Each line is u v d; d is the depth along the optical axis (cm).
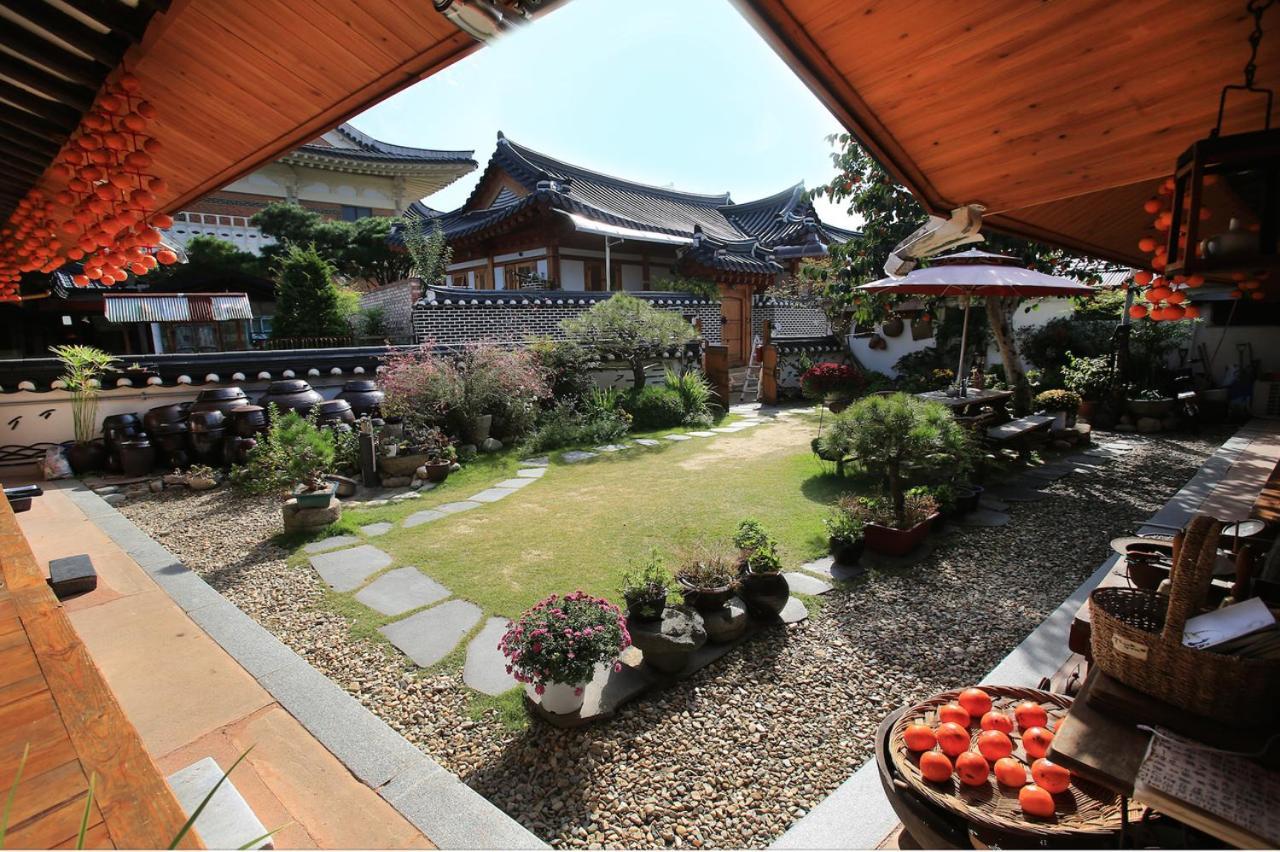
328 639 337
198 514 579
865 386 1245
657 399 1021
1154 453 789
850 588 399
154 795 104
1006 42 179
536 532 510
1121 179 286
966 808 150
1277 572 207
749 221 1970
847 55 187
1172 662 141
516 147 1476
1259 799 119
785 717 272
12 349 1200
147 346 1316
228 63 194
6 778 108
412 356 840
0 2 149
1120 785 131
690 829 211
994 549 468
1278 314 982
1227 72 192
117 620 337
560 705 257
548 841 206
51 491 633
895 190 781
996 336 842
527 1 143
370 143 2350
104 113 184
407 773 219
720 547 388
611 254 1390
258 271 1544
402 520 550
